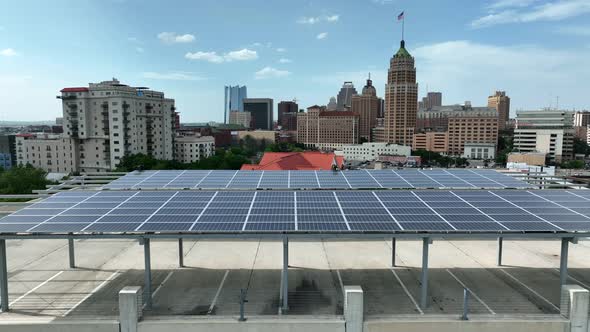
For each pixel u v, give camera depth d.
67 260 32.66
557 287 27.28
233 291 26.62
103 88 132.38
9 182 81.81
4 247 23.27
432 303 24.78
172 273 29.77
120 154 133.62
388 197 29.42
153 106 147.00
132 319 21.02
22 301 25.12
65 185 42.66
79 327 21.33
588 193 30.39
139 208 26.62
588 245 36.16
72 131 135.38
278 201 28.27
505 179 42.97
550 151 187.38
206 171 46.31
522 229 22.97
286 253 23.34
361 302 21.02
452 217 24.94
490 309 24.11
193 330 21.19
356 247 35.56
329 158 90.00
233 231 22.55
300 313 23.64
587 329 21.05
